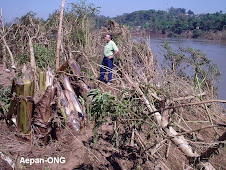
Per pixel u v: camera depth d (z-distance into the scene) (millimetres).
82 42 8703
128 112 3359
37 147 3588
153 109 3174
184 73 5555
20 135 3562
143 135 3967
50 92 3504
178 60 5496
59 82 4641
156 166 3336
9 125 3760
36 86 4336
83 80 4887
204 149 3232
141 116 3314
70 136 3992
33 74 3682
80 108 4352
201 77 5145
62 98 4207
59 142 3799
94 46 9102
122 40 7562
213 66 5434
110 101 3131
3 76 5875
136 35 7824
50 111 3596
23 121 3525
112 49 6590
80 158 3555
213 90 5328
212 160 4027
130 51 6105
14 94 3654
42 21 9297
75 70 4855
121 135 3699
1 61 7582
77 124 4129
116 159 3682
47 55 7035
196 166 2898
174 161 3887
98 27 11266
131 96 3400
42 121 3568
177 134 2824
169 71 4969
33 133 3611
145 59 5570
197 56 5465
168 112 3020
